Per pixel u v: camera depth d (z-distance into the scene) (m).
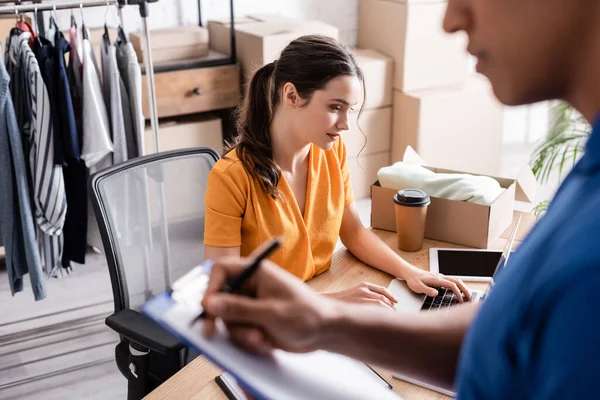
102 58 2.60
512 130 4.99
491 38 0.33
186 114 3.67
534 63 0.32
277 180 1.65
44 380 2.57
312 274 1.73
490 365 0.34
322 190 1.74
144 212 1.82
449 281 1.59
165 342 1.51
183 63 3.47
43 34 3.40
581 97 0.32
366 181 4.07
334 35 3.71
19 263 2.51
